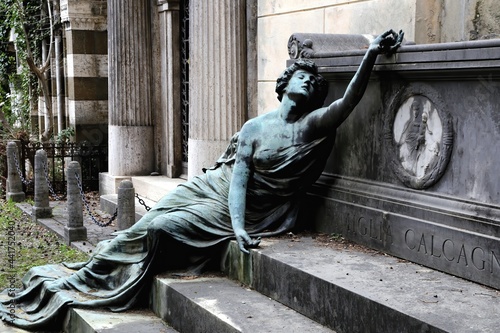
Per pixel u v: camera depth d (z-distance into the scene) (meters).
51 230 11.32
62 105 18.83
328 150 6.16
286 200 6.25
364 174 5.85
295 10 8.41
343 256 5.42
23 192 14.45
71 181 10.29
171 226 6.12
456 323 3.92
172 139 13.13
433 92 5.05
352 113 5.96
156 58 13.56
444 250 4.89
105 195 12.99
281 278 5.32
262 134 6.21
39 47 20.17
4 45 23.30
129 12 13.39
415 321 4.02
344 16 7.65
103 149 15.73
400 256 5.32
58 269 7.36
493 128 4.60
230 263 6.07
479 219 4.63
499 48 4.45
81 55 16.00
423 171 5.18
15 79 21.58
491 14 6.70
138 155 13.53
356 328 4.52
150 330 5.71
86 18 15.92
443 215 4.92
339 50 6.55
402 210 5.31
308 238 6.06
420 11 6.79
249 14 9.55
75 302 6.29
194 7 9.60
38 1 19.61
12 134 17.38
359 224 5.77
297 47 6.52
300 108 6.12
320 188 6.27
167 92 13.30
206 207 6.31
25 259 9.51
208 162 9.60
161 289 5.99
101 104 16.23
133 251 6.57
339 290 4.66
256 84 9.61
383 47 5.28
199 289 5.73
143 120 13.59
